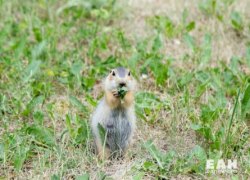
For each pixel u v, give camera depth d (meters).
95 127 9.92
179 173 9.52
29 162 9.95
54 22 14.76
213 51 13.74
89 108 11.37
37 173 9.58
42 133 10.21
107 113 9.87
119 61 13.14
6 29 13.91
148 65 12.91
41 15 15.27
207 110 10.77
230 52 13.70
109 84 9.70
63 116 11.24
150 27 14.63
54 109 11.36
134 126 10.11
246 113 11.11
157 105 11.25
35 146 10.13
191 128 10.79
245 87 11.70
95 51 13.70
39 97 11.25
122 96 9.70
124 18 15.15
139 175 9.08
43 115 10.95
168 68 12.34
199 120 10.88
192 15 15.24
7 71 12.59
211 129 10.38
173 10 15.44
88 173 9.56
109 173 9.59
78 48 13.65
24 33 14.11
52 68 12.79
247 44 13.98
